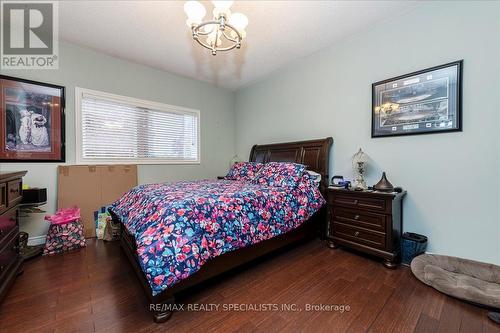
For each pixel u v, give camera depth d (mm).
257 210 1882
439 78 1938
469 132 1812
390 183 2143
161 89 3475
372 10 2119
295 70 3262
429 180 2031
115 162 3059
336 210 2375
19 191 1823
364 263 2059
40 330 1222
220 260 1668
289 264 2045
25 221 2430
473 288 1455
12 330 1221
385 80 2279
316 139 2982
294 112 3311
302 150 3037
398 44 2207
